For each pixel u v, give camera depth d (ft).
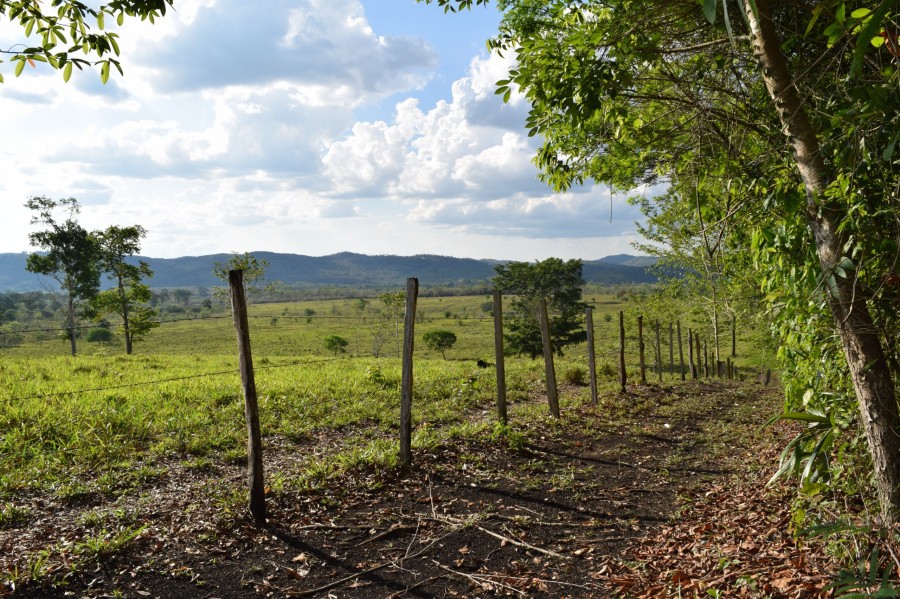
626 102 16.12
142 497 19.94
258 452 17.92
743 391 52.70
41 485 20.57
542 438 29.91
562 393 46.34
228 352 175.94
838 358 13.07
